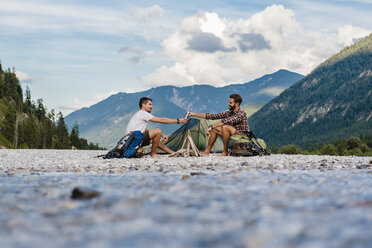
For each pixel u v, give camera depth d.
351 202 3.47
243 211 3.20
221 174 6.71
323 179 5.55
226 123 12.80
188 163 9.55
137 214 3.19
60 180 6.05
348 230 2.44
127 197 4.06
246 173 6.91
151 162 9.98
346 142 180.88
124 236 2.47
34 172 7.93
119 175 6.95
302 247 2.08
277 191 4.36
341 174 6.99
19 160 12.23
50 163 10.48
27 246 2.26
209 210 3.27
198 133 14.86
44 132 150.25
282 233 2.42
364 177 6.30
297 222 2.71
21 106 163.12
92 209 3.50
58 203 3.80
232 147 12.95
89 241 2.36
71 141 182.38
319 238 2.27
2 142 128.12
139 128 12.13
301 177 6.07
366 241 2.16
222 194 4.18
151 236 2.45
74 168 8.80
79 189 4.16
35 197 4.28
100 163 9.97
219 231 2.54
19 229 2.73
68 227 2.79
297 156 13.96
